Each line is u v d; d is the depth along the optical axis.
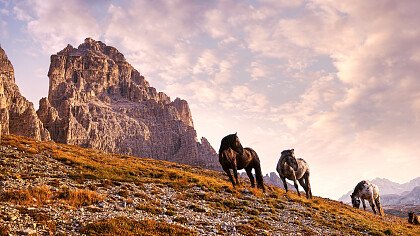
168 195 28.38
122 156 77.81
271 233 22.14
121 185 28.89
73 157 41.12
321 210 34.28
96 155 53.16
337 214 34.34
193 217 22.72
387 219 45.78
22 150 39.31
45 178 27.20
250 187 39.84
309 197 46.62
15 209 17.64
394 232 30.55
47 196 21.06
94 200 22.12
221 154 35.88
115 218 18.86
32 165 32.81
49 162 35.84
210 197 29.61
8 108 189.50
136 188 28.95
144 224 18.70
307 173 46.97
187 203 26.53
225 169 36.12
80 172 33.19
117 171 37.53
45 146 46.47
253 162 39.28
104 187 27.09
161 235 17.81
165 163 79.19
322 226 27.14
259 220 24.92
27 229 15.27
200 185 33.94
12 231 14.88
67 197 21.58
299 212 30.47
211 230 20.28
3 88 188.12
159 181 33.56
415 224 49.81
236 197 32.06
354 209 47.06
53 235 15.51
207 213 24.42
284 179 43.44
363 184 51.19
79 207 20.48
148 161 77.19
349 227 29.25
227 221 23.14
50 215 17.91
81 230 16.56
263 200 32.47
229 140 35.25
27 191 20.88
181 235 18.27
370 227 30.53
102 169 37.12
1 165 30.73
